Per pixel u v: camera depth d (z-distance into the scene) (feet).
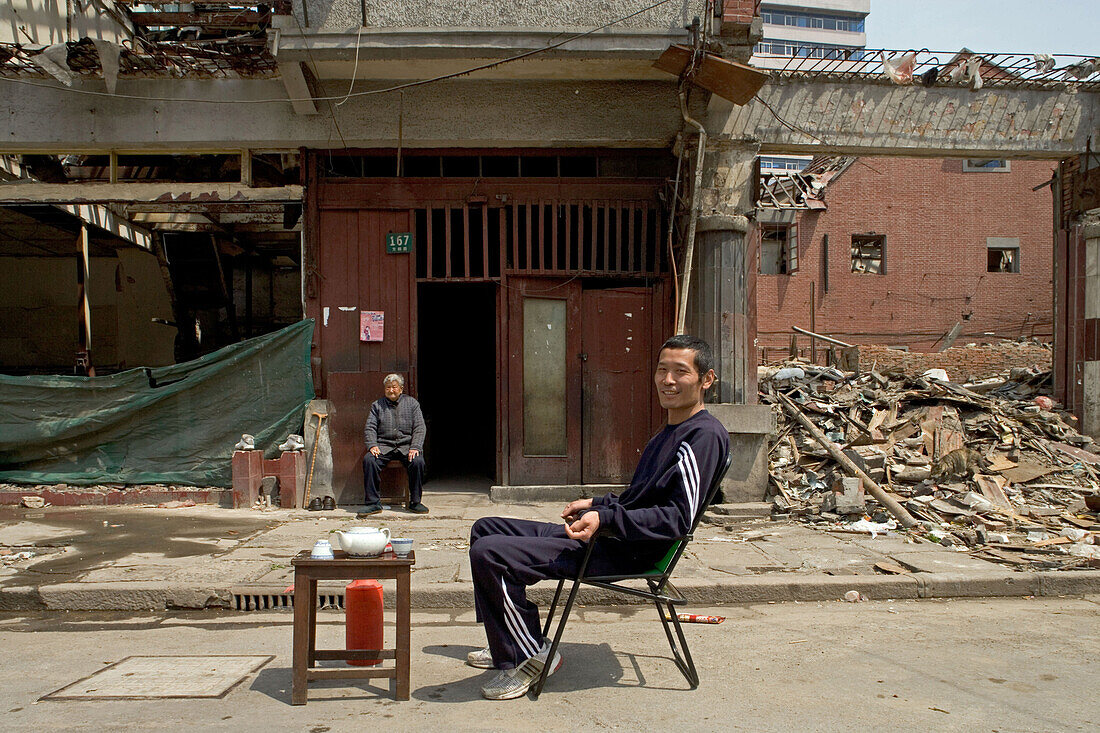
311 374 28.32
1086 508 24.68
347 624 12.28
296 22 25.40
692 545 21.68
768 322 87.71
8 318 46.65
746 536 22.88
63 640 14.66
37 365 46.91
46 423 28.12
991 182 90.43
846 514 24.82
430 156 28.89
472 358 44.06
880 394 32.32
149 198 28.35
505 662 11.44
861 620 15.92
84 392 28.27
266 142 27.68
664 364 11.89
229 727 10.25
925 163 89.97
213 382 28.37
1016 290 89.92
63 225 36.99
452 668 12.92
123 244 43.11
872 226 89.25
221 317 47.14
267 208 36.60
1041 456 27.91
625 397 29.12
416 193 28.60
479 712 10.82
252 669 12.73
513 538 11.25
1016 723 10.39
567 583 17.51
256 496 27.35
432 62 25.55
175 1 24.75
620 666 12.87
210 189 28.45
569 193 28.84
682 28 25.27
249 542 21.50
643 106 27.73
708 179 27.61
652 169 29.60
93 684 11.93
